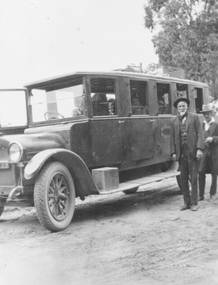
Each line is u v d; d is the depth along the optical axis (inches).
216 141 266.5
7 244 179.3
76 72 225.6
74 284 120.9
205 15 947.3
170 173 295.1
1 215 255.9
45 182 194.9
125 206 275.0
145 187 383.9
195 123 236.4
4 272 136.6
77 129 221.0
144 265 135.2
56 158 206.2
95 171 223.9
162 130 290.2
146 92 277.1
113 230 194.5
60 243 173.5
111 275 127.1
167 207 256.1
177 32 936.9
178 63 919.0
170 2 935.0
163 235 177.2
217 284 115.6
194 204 237.8
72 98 234.5
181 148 240.5
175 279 120.7
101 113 236.2
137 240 170.9
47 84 246.7
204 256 142.5
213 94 953.5
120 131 247.4
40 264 143.4
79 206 292.2
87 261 143.1
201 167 273.4
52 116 245.1
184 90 327.9
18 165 201.0
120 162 247.8
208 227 190.1
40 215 194.2
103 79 239.1
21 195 208.1
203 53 926.4
